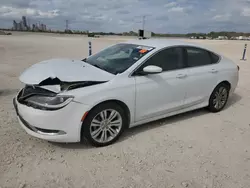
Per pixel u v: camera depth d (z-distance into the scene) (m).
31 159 3.21
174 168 3.15
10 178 2.82
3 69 9.56
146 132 4.14
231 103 5.95
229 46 32.09
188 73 4.44
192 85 4.53
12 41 30.08
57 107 3.13
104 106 3.46
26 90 3.52
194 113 5.17
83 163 3.18
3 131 3.94
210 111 5.23
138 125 4.31
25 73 3.65
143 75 3.87
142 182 2.86
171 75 4.19
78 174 2.95
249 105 5.83
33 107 3.21
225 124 4.62
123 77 3.67
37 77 3.35
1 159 3.17
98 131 3.52
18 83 7.18
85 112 3.28
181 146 3.71
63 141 3.31
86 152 3.44
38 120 3.17
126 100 3.65
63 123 3.20
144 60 3.92
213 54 5.03
